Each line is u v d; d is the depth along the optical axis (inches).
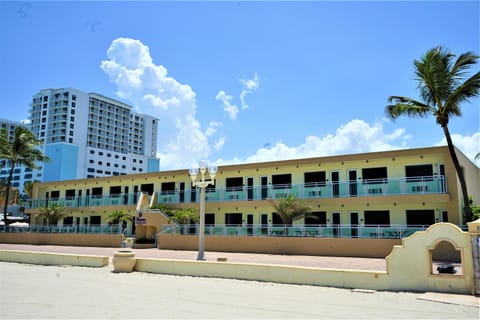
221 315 322.0
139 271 638.5
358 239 872.9
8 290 449.4
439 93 789.9
